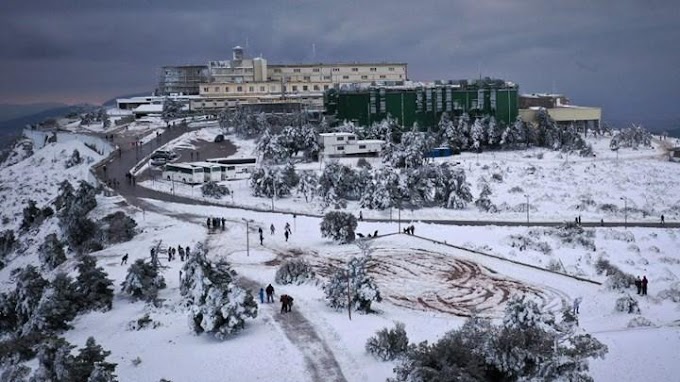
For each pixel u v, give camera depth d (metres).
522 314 39.78
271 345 46.50
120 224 85.19
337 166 109.19
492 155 149.38
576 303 54.69
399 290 62.22
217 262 58.34
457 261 71.56
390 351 43.34
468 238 82.12
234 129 169.38
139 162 134.62
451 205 101.12
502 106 175.25
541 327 38.56
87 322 54.72
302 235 83.38
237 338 48.16
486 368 36.16
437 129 165.62
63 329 53.19
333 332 48.44
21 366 45.59
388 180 101.38
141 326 51.88
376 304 57.31
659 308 56.44
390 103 171.25
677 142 179.88
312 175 110.50
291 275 63.22
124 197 106.38
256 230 85.62
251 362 43.84
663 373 39.28
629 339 44.94
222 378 41.75
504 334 36.41
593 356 36.78
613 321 52.00
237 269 68.00
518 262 70.88
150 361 45.00
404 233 83.44
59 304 53.66
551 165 134.38
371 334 48.06
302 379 41.16
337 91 174.75
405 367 35.94
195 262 56.25
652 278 66.75
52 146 165.62
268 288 56.53
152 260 64.69
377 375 41.00
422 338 47.09
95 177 119.56
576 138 156.88
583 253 76.25
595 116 195.25
